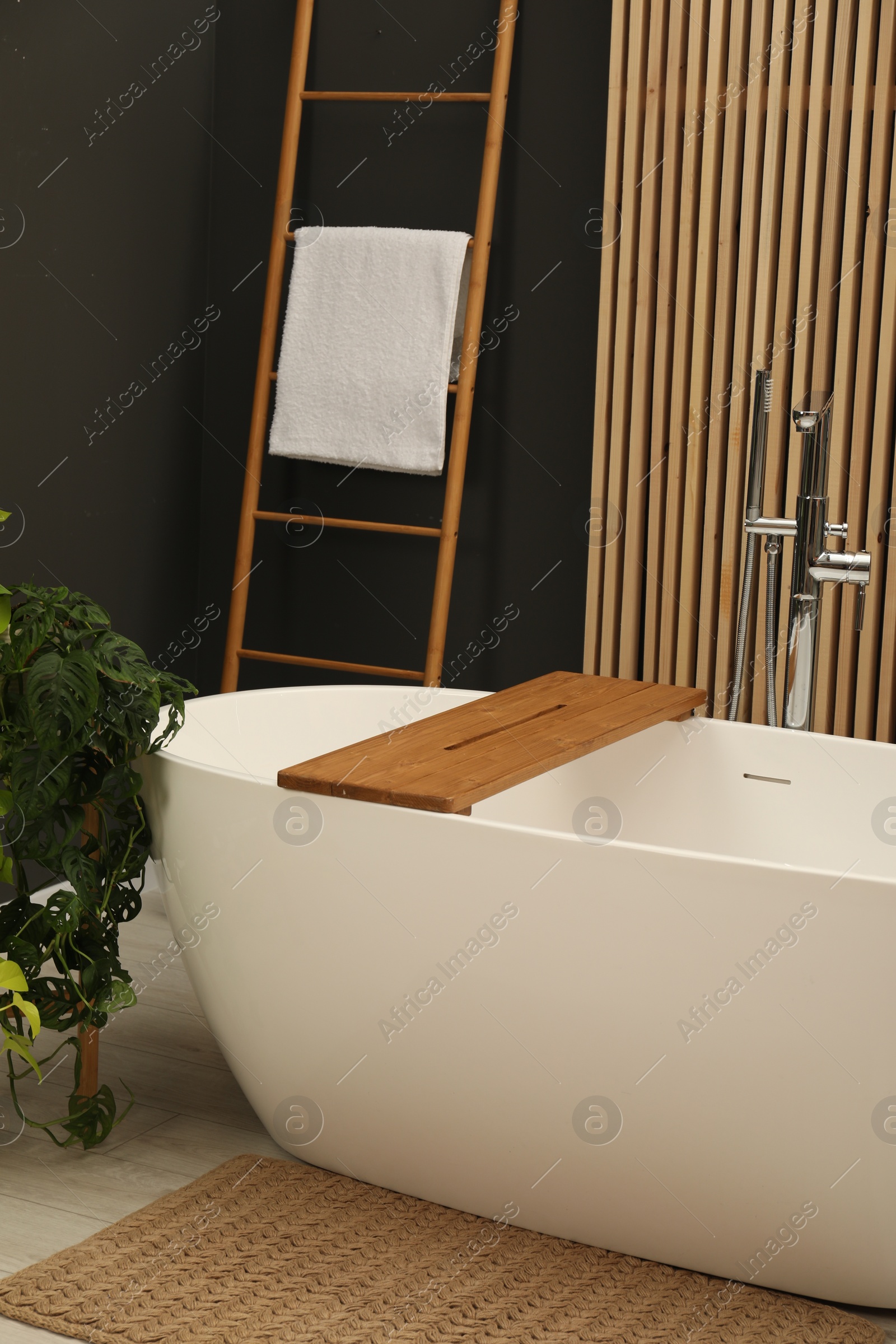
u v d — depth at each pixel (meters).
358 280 3.11
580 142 3.05
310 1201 1.96
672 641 3.01
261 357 3.23
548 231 3.11
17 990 1.89
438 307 3.05
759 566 2.89
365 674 3.37
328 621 3.41
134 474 3.18
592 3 3.01
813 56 2.74
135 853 2.11
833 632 2.84
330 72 3.27
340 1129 1.99
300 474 3.39
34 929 2.03
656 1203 1.79
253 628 3.48
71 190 2.87
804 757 2.33
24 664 1.94
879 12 2.69
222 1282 1.76
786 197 2.79
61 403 2.90
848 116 2.74
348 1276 1.79
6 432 2.74
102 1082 2.32
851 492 2.80
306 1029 1.92
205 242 3.38
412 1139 1.92
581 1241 1.89
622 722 2.19
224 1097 2.29
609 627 3.05
